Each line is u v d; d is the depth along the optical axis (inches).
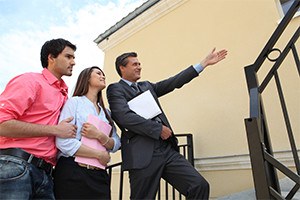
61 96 56.2
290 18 48.4
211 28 122.8
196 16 132.0
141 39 158.9
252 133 37.9
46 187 47.7
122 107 59.7
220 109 107.0
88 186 49.2
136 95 65.8
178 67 131.0
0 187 40.4
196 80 119.8
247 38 107.9
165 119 64.2
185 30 134.8
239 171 93.0
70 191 47.9
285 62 94.0
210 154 103.7
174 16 143.7
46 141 49.1
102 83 61.7
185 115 118.9
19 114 44.3
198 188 53.3
